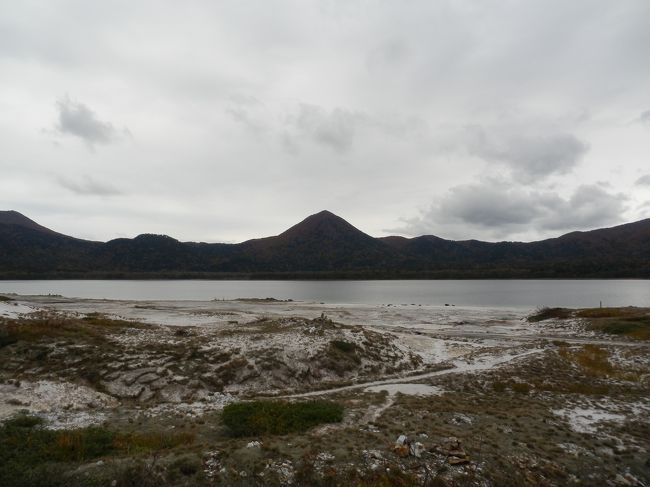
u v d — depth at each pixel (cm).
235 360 2645
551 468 1313
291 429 1532
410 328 5306
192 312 6050
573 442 1531
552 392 2377
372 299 12025
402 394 2262
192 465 1143
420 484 1159
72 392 2019
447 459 1300
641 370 2959
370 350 3356
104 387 2205
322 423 1638
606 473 1316
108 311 5850
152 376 2338
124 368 2384
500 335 4778
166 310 6319
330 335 3481
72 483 1038
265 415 1631
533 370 2853
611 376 2842
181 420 1692
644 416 1889
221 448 1285
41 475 1057
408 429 1553
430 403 2036
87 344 2653
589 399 2200
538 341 4184
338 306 8150
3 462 1146
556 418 1828
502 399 2192
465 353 3619
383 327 5256
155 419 1703
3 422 1500
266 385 2505
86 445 1277
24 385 1970
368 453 1284
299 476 1145
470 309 7794
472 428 1642
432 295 13662
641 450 1471
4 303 3681
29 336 2625
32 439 1308
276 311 6762
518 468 1302
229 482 1097
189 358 2614
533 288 17012
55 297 8750
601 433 1642
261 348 2920
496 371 2806
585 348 3669
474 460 1314
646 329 4459
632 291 14112
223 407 1884
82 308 6159
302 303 9000
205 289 18425
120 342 2814
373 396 2195
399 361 3306
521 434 1591
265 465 1177
